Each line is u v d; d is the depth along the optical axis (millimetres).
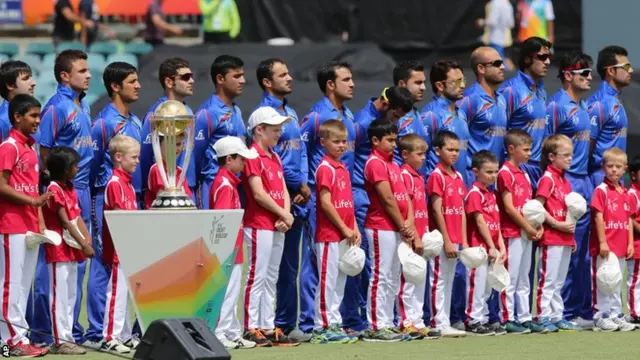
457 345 27672
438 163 29641
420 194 29188
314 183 29172
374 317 28438
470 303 29594
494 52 31172
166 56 57469
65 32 58750
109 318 26297
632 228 31141
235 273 26703
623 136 32969
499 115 31344
